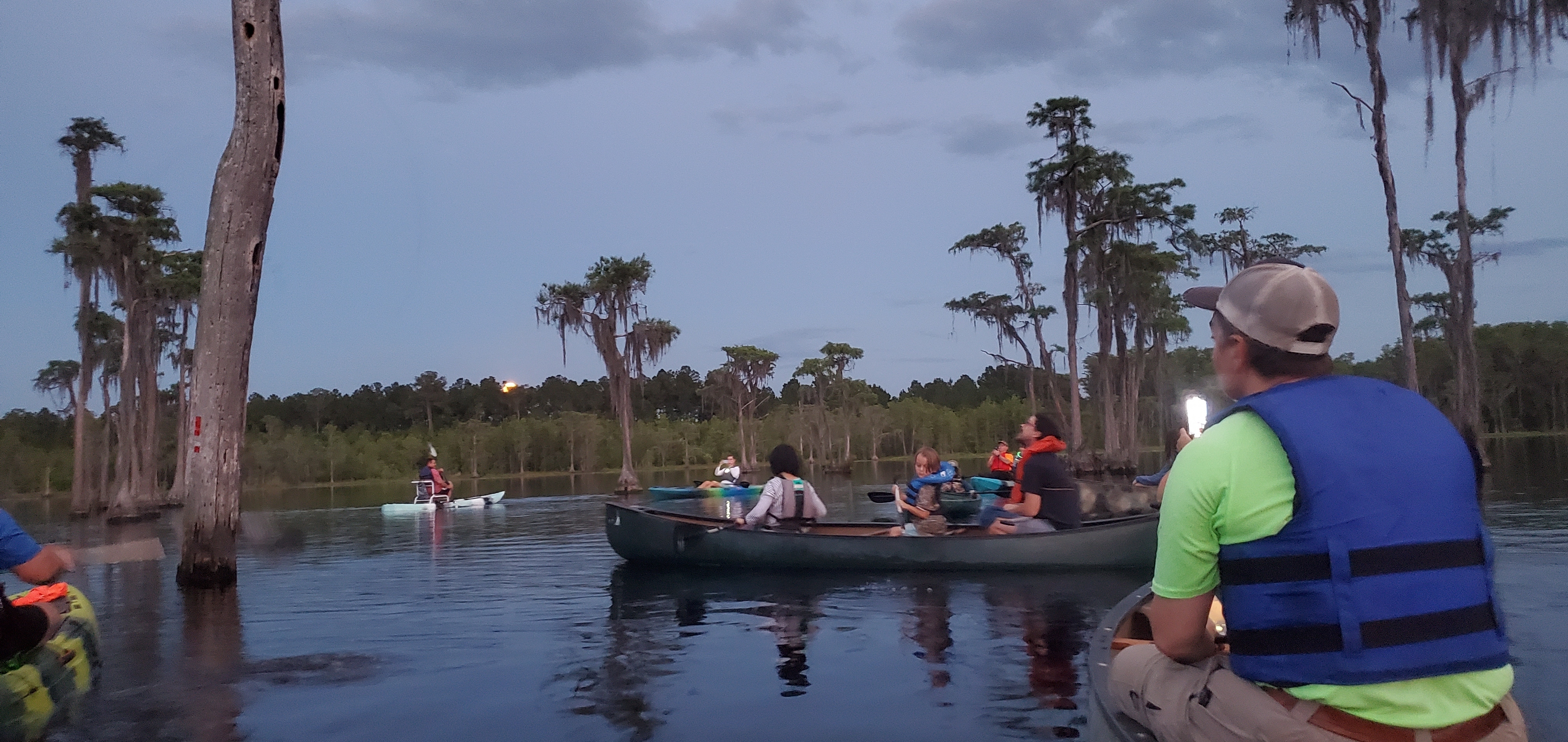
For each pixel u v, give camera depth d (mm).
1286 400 1948
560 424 71000
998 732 3598
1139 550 7984
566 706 4164
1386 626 1800
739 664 4906
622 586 7941
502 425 72125
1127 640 3162
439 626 6246
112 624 6594
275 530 14797
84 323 31344
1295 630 1866
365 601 7484
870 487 27031
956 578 7855
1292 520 1867
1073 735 3533
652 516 9227
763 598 7090
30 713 3943
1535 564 7730
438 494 22781
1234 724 2025
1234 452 1938
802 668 4770
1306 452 1859
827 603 6781
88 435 32156
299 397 89750
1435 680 1805
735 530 8828
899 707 4000
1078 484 10914
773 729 3732
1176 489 2010
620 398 38688
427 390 89375
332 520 19000
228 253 8883
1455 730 1813
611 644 5500
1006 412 79000
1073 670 4570
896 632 5629
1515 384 67438
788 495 9570
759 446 70938
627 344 38938
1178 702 2188
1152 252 39812
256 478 57906
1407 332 24828
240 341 8891
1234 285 2172
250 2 8867
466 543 12734
